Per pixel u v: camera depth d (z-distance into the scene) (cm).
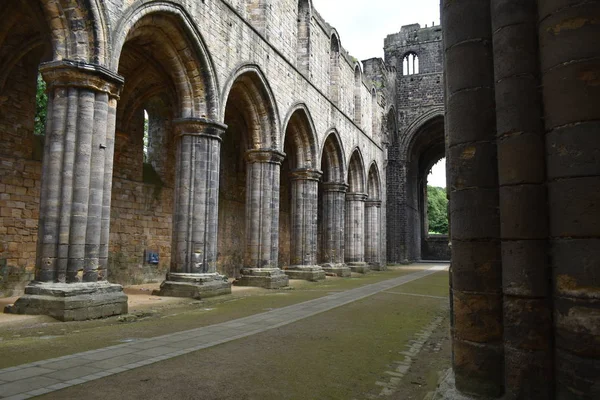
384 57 5634
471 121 462
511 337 418
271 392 593
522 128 418
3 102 1609
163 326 1075
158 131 2420
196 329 1037
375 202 4216
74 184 1157
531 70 420
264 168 2219
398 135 5431
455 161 474
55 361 717
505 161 429
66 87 1174
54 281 1130
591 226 367
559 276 389
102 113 1212
